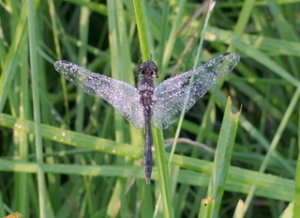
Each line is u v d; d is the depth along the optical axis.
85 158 0.42
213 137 0.42
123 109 0.32
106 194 0.40
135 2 0.29
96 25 0.49
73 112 0.45
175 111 0.32
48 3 0.44
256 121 0.48
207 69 0.32
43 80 0.41
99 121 0.44
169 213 0.30
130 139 0.40
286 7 0.48
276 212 0.42
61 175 0.44
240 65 0.46
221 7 0.48
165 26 0.39
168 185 0.30
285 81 0.45
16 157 0.40
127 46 0.38
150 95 0.32
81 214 0.40
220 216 0.43
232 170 0.36
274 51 0.43
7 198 0.42
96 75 0.32
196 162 0.36
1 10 0.44
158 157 0.30
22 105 0.38
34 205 0.39
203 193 0.40
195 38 0.40
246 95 0.48
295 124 0.45
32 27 0.32
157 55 0.40
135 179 0.38
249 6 0.41
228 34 0.42
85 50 0.44
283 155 0.45
